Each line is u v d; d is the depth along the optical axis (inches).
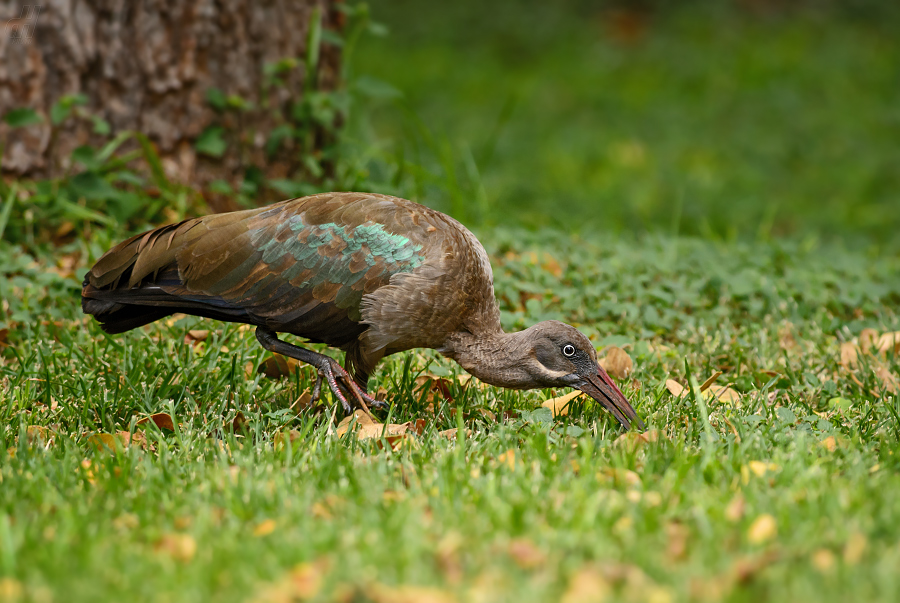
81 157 521.0
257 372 400.8
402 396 378.0
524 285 495.8
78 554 234.7
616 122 1115.9
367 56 1240.2
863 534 240.7
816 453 308.3
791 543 239.5
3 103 529.3
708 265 547.5
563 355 351.3
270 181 556.7
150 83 547.8
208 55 553.9
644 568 227.0
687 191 934.4
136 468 300.2
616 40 1369.3
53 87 536.7
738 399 381.7
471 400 386.0
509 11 1389.0
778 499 264.2
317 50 579.5
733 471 290.5
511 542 239.8
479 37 1341.0
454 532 245.9
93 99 543.2
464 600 213.2
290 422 359.6
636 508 259.8
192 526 255.0
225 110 560.1
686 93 1206.3
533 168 964.0
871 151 1063.0
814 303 507.8
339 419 367.2
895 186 991.0
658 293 491.5
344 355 432.8
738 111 1157.7
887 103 1194.0
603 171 976.3
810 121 1131.9
